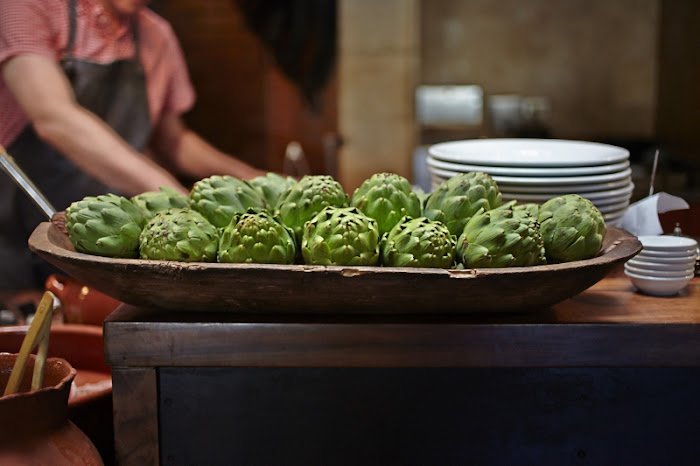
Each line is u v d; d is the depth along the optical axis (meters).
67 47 2.29
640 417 0.96
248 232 0.88
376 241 0.90
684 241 1.11
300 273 0.85
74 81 2.31
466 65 4.74
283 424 0.95
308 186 0.98
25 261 2.30
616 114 4.69
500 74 4.73
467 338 0.92
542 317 0.96
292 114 3.79
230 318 0.94
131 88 2.49
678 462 0.97
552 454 0.96
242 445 0.95
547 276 0.87
